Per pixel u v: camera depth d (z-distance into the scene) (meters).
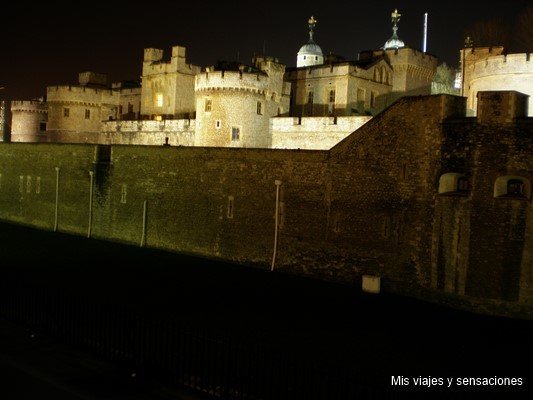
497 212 24.11
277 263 32.72
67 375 15.38
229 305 24.98
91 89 77.50
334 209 30.45
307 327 22.22
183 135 58.78
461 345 20.58
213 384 14.67
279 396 14.39
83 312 17.80
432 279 26.19
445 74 65.69
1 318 19.98
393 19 76.31
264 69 55.31
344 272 29.91
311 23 82.00
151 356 16.17
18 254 35.59
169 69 68.00
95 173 43.56
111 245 40.09
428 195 26.48
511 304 23.84
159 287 27.81
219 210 35.81
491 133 24.34
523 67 40.12
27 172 49.75
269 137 54.09
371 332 21.83
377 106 61.22
